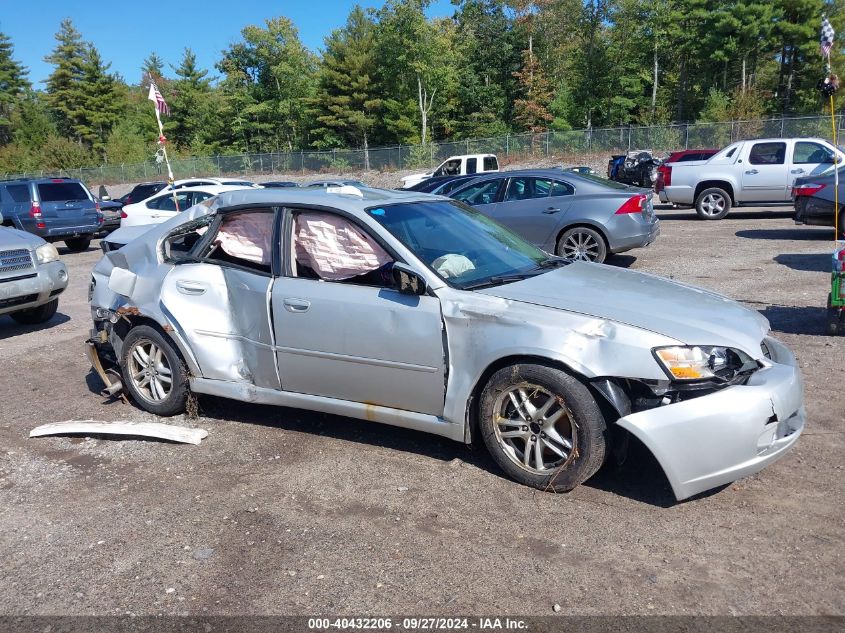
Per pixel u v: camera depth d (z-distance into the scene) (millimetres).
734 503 3652
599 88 55625
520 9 56000
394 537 3473
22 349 7695
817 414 4719
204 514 3791
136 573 3262
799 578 3010
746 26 44531
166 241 5234
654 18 51438
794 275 9391
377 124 55750
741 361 3615
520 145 41375
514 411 3908
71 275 13680
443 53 54938
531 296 3928
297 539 3494
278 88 62250
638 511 3613
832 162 15023
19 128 76500
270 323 4551
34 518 3840
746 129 35312
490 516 3627
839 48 44750
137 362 5309
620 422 3480
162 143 14172
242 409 5379
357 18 55656
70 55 74375
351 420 5051
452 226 4734
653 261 11070
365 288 4266
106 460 4562
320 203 4535
